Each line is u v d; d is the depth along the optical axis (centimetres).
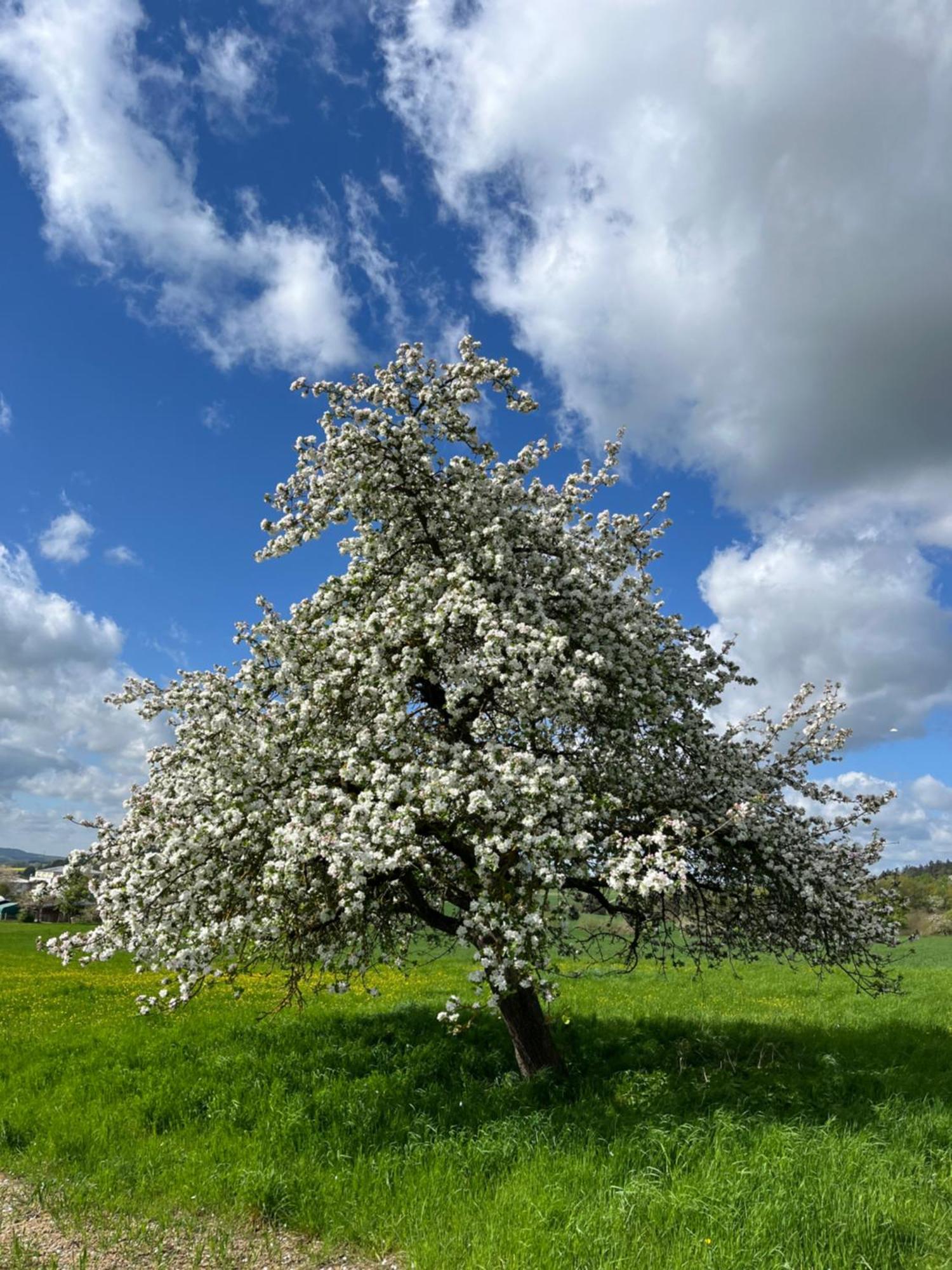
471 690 1021
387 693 991
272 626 1093
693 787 1140
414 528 1191
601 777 1105
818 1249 613
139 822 1083
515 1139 847
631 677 1082
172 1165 845
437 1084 1068
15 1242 667
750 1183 712
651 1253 610
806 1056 1212
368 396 1163
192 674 1174
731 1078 1062
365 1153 858
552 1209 678
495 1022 1354
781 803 1170
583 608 1123
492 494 1155
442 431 1167
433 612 1036
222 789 977
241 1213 737
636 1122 884
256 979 2038
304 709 1006
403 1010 1527
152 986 2386
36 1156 888
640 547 1316
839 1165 753
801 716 1322
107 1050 1315
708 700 1163
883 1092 1007
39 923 5688
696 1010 1794
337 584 1130
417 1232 678
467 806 902
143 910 948
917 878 4259
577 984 2258
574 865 982
